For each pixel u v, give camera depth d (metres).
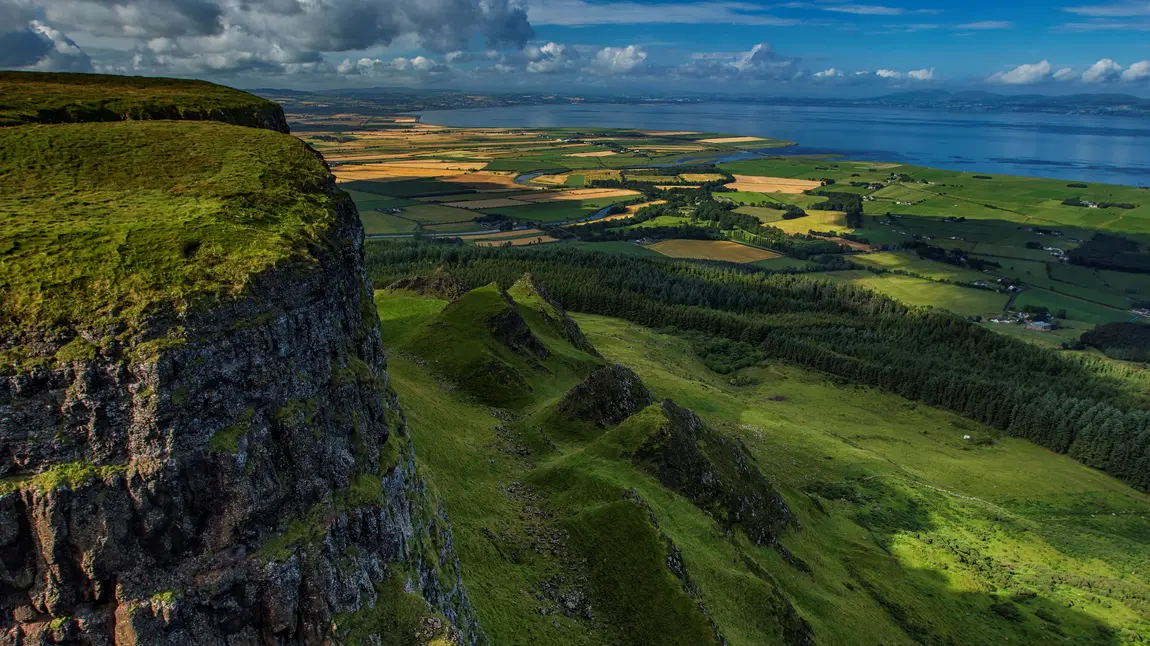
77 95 56.19
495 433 76.12
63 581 25.73
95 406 26.28
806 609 65.56
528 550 53.31
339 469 32.91
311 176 44.31
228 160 44.00
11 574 25.48
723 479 73.25
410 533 37.03
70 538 25.67
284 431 30.81
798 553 77.12
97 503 25.94
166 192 38.56
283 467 30.61
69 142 44.38
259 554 28.66
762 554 69.88
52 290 27.86
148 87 63.72
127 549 26.39
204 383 28.06
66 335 26.64
